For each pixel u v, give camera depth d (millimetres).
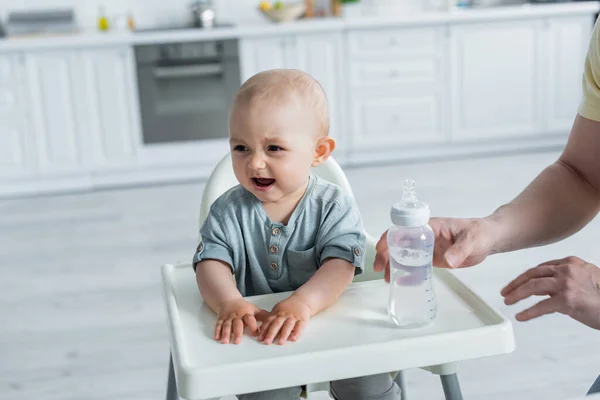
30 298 2865
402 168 4629
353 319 1002
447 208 3734
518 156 4797
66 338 2510
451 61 4727
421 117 4781
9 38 4379
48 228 3764
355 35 4605
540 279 964
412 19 4594
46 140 4418
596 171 1183
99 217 3910
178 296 1128
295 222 1138
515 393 2055
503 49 4766
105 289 2918
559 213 1172
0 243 3557
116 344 2451
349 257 1099
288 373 890
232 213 1148
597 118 1153
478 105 4820
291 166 1052
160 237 3523
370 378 1181
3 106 4340
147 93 4422
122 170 4535
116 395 2135
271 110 1028
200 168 4609
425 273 954
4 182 4434
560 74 4871
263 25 4496
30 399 2135
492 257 3004
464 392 2070
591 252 3051
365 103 4711
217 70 4465
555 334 2371
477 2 5223
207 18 4719
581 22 4820
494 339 932
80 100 4395
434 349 920
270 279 1175
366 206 3820
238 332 959
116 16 4848
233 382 880
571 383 2094
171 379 1237
